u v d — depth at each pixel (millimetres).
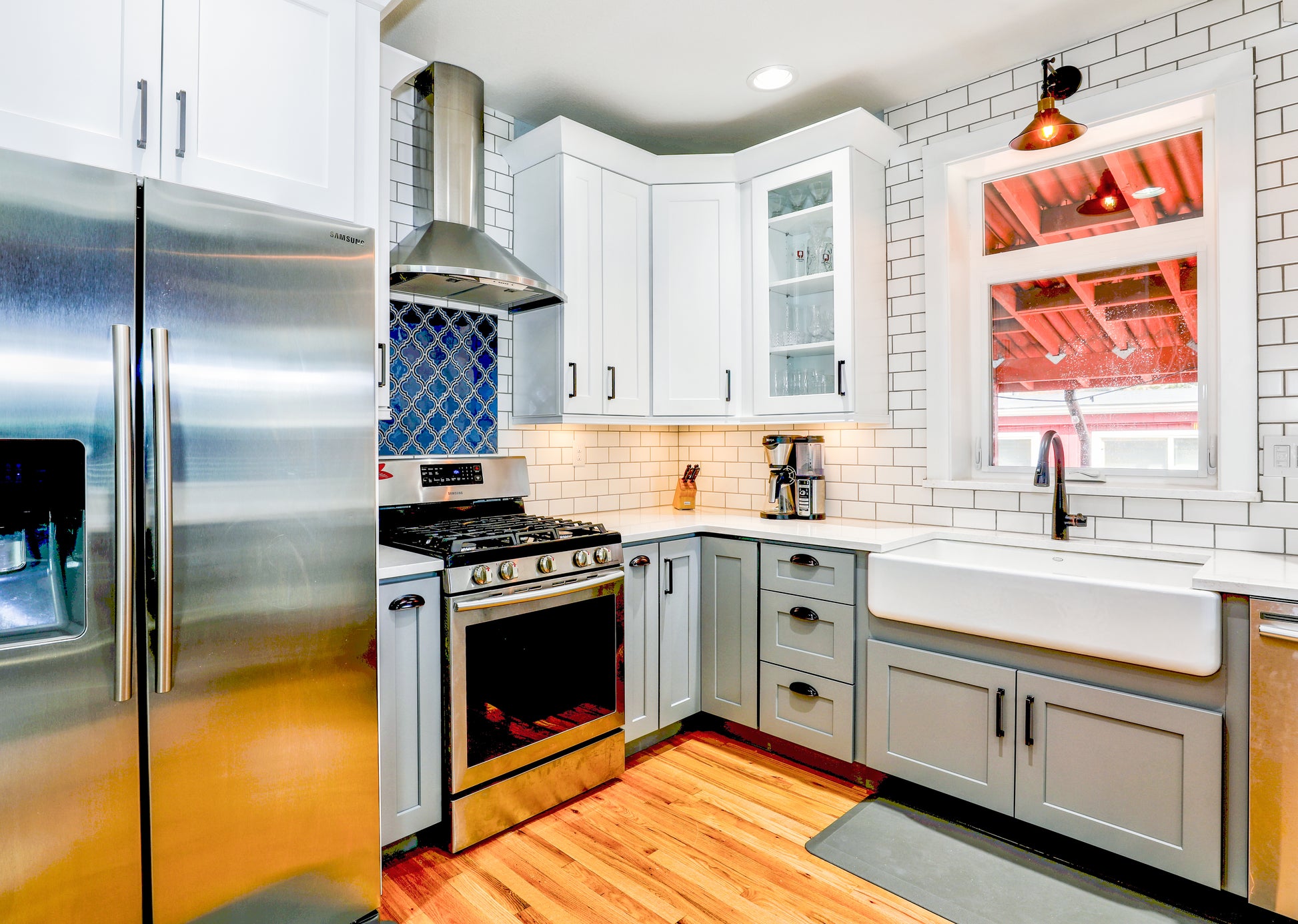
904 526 2691
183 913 1374
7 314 1151
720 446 3432
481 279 2244
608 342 2777
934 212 2682
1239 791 1635
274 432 1475
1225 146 2070
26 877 1200
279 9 1680
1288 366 1987
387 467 2393
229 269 1410
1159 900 1761
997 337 2703
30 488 1266
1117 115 2266
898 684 2225
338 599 1585
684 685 2721
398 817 1855
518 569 2064
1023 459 2645
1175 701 1723
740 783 2389
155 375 1286
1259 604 1593
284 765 1510
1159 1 2135
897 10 2176
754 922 1682
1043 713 1920
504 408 2834
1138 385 2373
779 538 2521
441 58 2445
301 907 1548
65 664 1226
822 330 2768
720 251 2932
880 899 1765
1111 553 2186
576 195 2664
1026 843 2021
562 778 2219
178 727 1354
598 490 3203
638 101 2758
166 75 1484
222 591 1402
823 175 2701
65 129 1346
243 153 1605
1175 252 2281
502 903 1757
